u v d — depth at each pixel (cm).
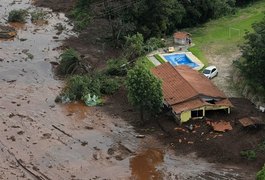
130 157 5447
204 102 5888
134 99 5731
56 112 6391
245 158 5241
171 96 6075
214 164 5247
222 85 6700
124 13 8419
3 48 8456
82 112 6372
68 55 7469
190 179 5075
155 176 5150
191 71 6669
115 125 6041
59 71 7556
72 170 5231
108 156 5475
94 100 6556
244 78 6525
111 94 6744
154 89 5681
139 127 5950
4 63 7881
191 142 5566
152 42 8031
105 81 6900
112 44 8412
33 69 7662
